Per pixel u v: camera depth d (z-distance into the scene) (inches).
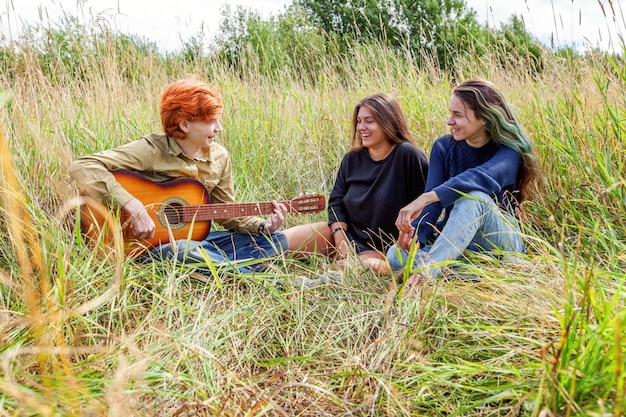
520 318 75.7
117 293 84.4
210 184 121.1
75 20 167.2
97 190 104.4
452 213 102.3
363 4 682.2
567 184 122.3
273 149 175.5
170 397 65.4
